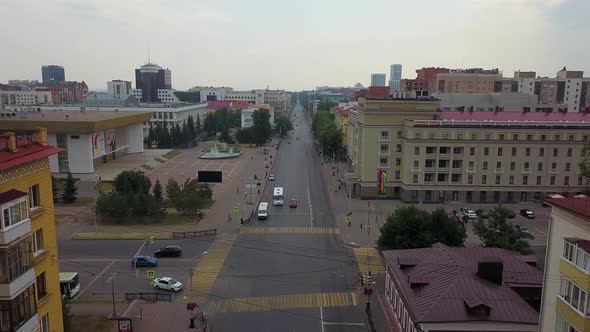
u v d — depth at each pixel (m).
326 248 74.06
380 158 107.69
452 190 104.00
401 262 48.94
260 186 123.50
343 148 168.75
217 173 108.25
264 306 53.22
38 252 31.19
